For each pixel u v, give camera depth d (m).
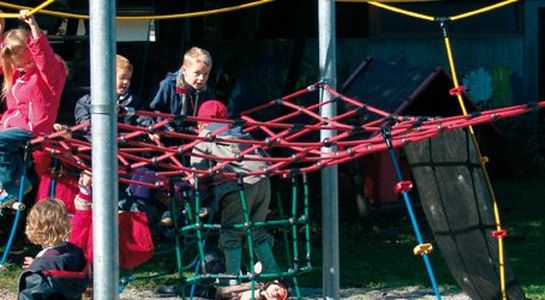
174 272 13.21
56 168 9.61
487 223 10.41
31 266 8.38
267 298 10.02
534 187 21.97
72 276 8.42
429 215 10.83
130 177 10.20
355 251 15.92
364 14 23.73
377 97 17.92
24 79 9.62
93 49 7.33
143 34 22.39
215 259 10.73
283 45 20.17
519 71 24.77
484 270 10.55
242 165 9.99
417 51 24.20
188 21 18.50
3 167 9.04
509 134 23.28
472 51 24.55
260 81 20.34
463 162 10.52
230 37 19.92
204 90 10.98
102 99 7.33
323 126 9.50
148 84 18.25
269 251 10.35
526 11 24.77
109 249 7.41
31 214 8.52
